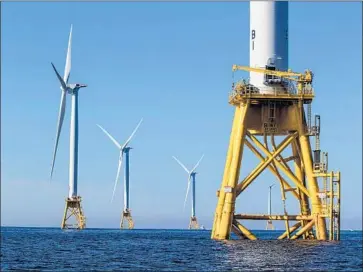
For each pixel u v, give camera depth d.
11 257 78.25
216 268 61.00
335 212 91.25
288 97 92.31
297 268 60.56
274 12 94.56
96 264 67.25
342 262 66.25
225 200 93.38
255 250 79.81
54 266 65.44
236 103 94.75
